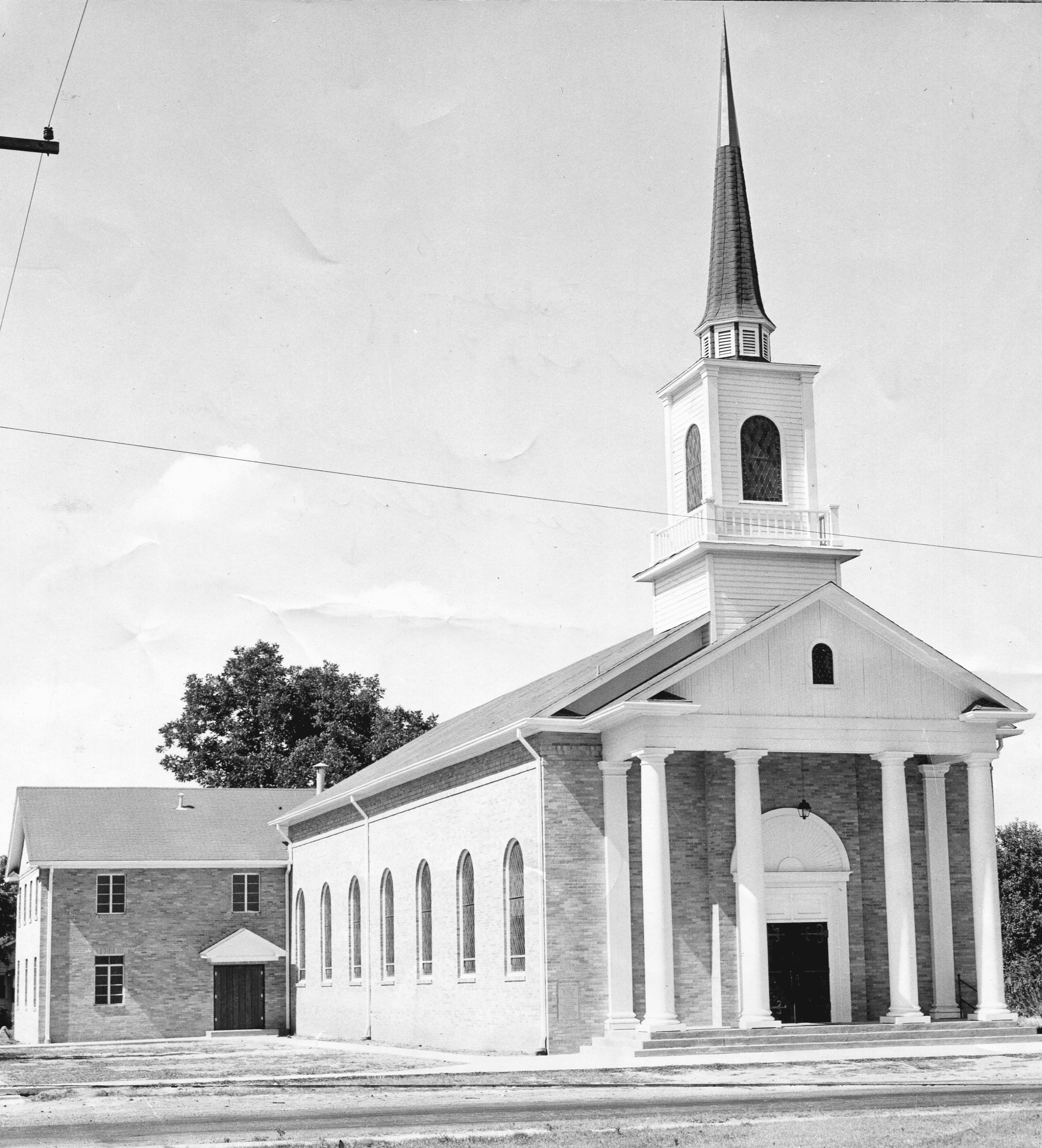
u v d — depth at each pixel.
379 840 47.97
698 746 34.72
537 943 35.41
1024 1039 34.78
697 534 38.62
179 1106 23.73
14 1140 19.50
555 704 35.59
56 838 59.91
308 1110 22.62
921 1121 19.64
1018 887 81.75
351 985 50.31
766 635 35.69
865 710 36.12
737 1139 18.31
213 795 65.56
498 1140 18.47
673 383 40.38
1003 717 36.62
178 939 59.47
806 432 39.56
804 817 37.09
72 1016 57.84
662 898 34.03
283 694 84.56
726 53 40.84
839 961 36.91
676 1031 33.56
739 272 40.44
